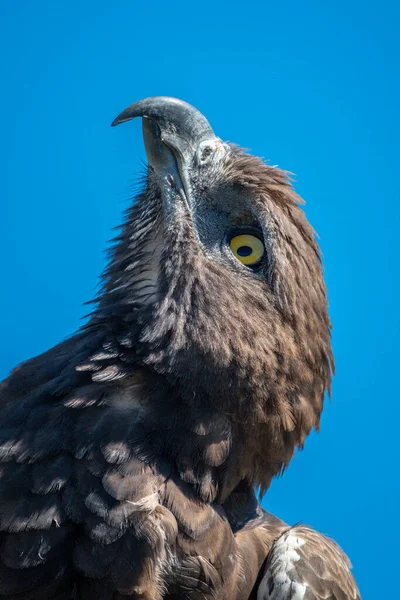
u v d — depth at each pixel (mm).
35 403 9797
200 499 9539
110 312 10516
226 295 10273
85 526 9000
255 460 10453
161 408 9688
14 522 8992
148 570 8883
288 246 10516
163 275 10523
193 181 11102
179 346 9898
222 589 9453
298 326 10414
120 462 9273
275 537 10539
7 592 8812
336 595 10109
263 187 10891
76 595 8836
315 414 10891
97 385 9805
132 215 11570
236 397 9898
